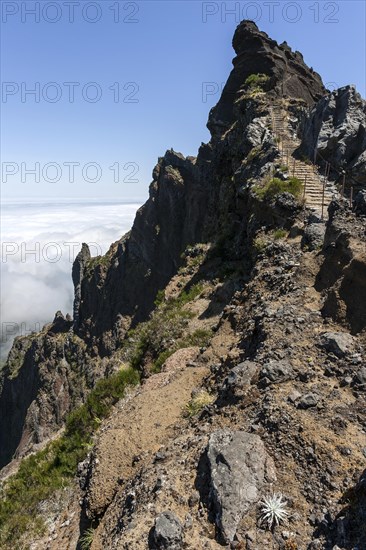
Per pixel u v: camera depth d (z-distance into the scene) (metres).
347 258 12.04
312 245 17.30
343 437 7.33
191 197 73.38
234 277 23.39
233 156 39.47
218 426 8.80
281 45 51.97
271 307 12.48
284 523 6.23
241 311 15.84
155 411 11.52
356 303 10.48
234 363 11.77
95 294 93.06
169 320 21.50
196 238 71.44
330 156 25.11
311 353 9.80
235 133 41.84
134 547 6.36
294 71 50.09
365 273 10.48
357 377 8.62
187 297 25.86
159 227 81.44
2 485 16.45
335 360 9.38
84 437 15.71
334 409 7.98
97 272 93.94
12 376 104.44
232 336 14.94
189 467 7.69
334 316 10.80
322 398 8.29
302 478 6.81
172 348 18.31
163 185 79.56
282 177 24.06
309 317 11.23
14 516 12.30
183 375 13.70
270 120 35.53
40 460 16.45
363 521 5.80
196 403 10.88
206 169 71.06
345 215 13.89
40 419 81.88
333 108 26.48
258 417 8.27
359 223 13.17
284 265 16.31
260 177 26.27
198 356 14.74
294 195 21.91
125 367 20.48
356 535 5.70
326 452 7.07
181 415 11.01
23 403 96.06
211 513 6.63
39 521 11.43
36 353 95.62
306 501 6.48
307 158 26.64
